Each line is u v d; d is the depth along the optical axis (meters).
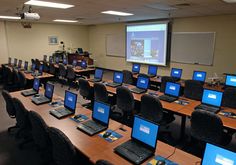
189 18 7.52
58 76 8.40
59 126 2.71
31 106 3.54
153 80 6.09
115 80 5.43
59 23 10.71
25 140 3.60
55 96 4.11
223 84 5.48
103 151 2.09
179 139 3.60
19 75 6.30
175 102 3.73
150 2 4.59
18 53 9.80
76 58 10.34
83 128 2.57
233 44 6.60
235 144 3.46
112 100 4.69
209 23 7.03
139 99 3.95
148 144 2.04
